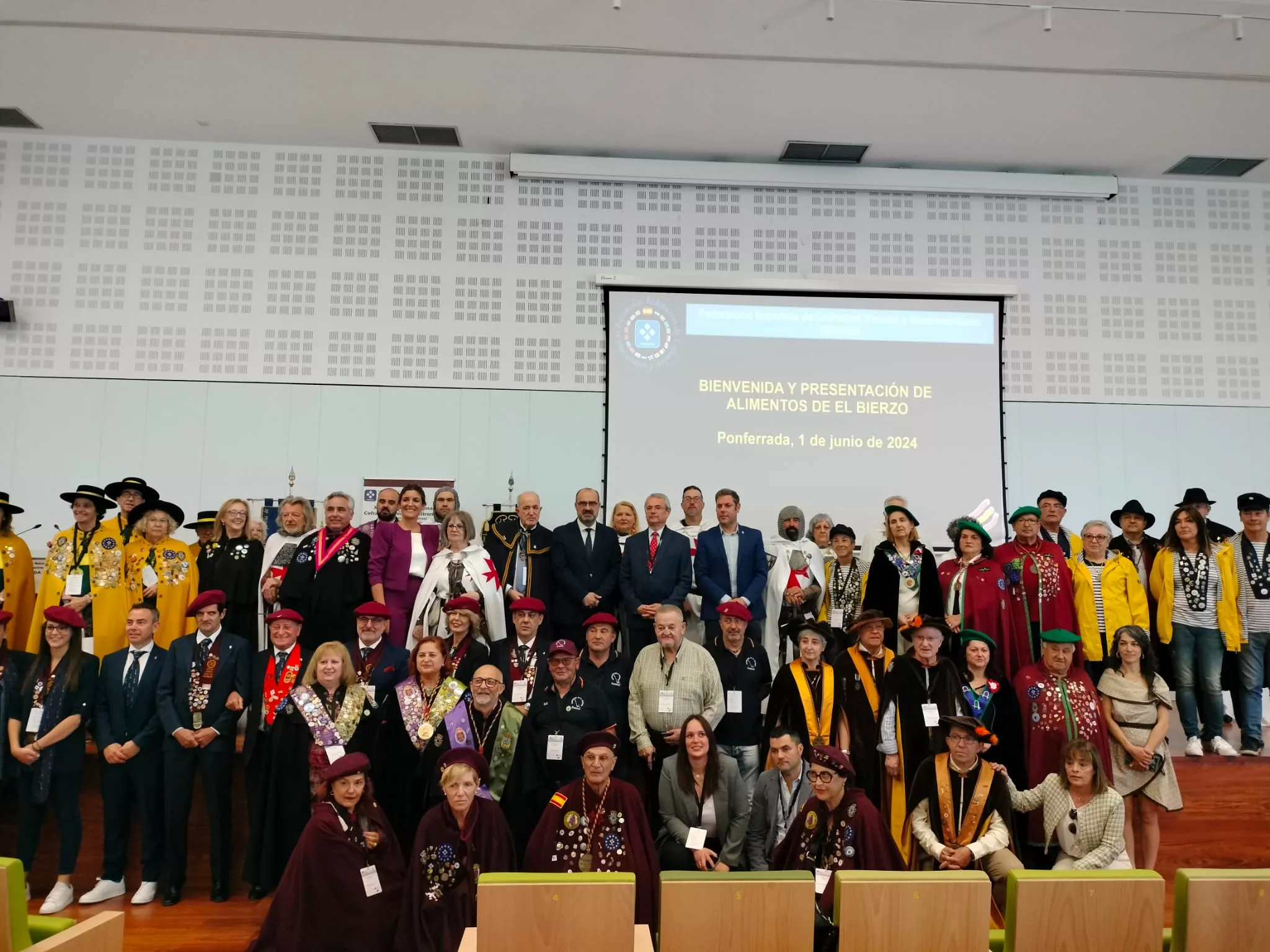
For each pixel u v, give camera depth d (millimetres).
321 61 7422
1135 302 9094
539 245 8797
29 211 8500
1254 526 6266
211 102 8016
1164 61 7328
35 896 5266
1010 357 8961
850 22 6906
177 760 5152
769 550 7074
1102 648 6062
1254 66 7387
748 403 8688
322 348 8562
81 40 7145
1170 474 8898
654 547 6391
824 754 4305
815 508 8594
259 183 8680
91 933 2586
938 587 5973
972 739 4562
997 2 6660
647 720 5316
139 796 5188
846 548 6430
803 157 8867
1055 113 8086
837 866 4227
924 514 8633
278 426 8445
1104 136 8469
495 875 2705
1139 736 5293
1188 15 6781
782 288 8789
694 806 4758
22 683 5316
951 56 7301
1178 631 6160
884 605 5934
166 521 6172
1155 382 9016
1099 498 8828
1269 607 6141
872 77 7578
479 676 4906
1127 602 6133
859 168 8953
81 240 8492
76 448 8289
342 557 5914
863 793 4367
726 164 8859
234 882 5395
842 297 8859
